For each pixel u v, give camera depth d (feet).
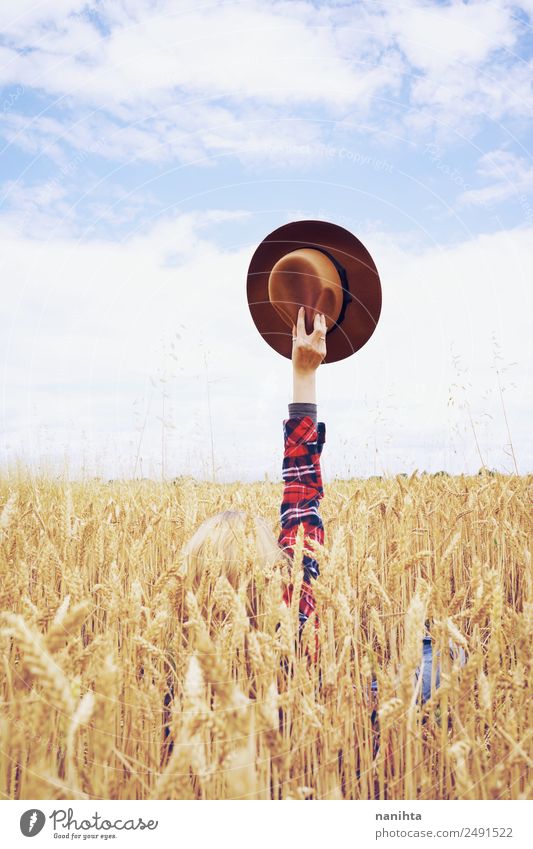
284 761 3.81
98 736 3.15
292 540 6.34
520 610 8.11
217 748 3.67
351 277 7.80
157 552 10.02
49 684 2.70
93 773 3.93
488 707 4.17
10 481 11.35
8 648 4.55
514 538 8.77
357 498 10.17
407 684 3.83
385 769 5.17
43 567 6.39
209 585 5.33
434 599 4.98
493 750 4.72
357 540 6.28
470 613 5.03
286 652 4.29
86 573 7.17
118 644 5.68
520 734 4.39
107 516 9.99
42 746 3.38
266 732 3.40
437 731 4.67
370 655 5.03
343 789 4.82
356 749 5.41
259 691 4.16
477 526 11.85
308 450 6.65
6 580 5.41
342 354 8.08
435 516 10.58
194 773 3.92
